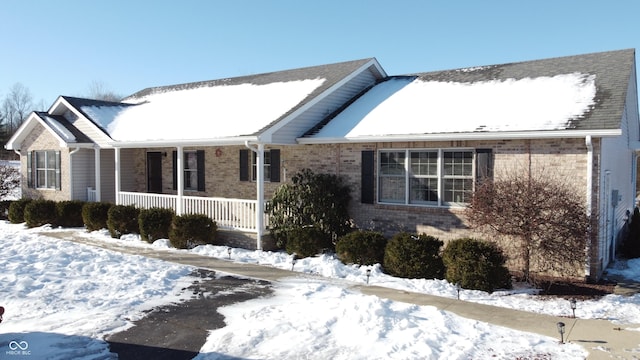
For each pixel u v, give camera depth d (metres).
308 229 12.24
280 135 13.67
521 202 9.70
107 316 7.62
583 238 9.52
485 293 9.30
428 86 15.42
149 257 12.21
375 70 17.27
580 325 7.34
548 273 10.77
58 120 19.91
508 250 11.05
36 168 20.62
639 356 6.10
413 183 13.01
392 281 9.99
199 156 17.83
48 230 16.91
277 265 11.48
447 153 12.44
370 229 13.56
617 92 11.14
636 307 8.40
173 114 18.48
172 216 14.45
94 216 16.36
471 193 11.19
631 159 17.09
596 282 10.33
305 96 15.32
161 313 7.79
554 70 13.51
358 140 13.07
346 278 10.28
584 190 10.45
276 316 7.44
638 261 12.91
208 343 6.55
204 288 9.30
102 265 10.91
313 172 14.37
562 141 10.72
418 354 6.02
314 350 6.18
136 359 6.06
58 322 7.34
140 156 20.22
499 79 14.16
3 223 19.22
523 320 7.55
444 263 10.20
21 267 10.55
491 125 11.52
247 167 16.47
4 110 73.25
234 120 15.41
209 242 13.84
